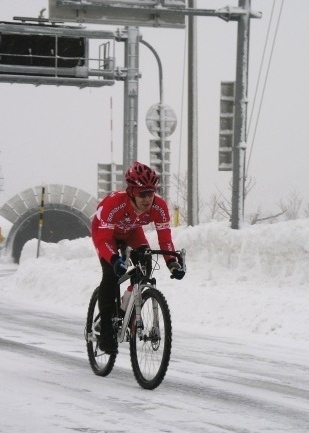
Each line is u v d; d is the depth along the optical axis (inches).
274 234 690.8
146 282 319.0
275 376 354.9
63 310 656.4
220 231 740.0
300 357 416.2
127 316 319.6
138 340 321.1
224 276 706.2
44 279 770.8
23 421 253.9
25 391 300.8
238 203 767.1
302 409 282.7
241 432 245.8
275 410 279.4
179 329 536.1
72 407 274.8
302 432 249.0
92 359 345.1
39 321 560.1
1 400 284.5
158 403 284.5
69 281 742.5
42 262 858.8
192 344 459.5
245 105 776.3
